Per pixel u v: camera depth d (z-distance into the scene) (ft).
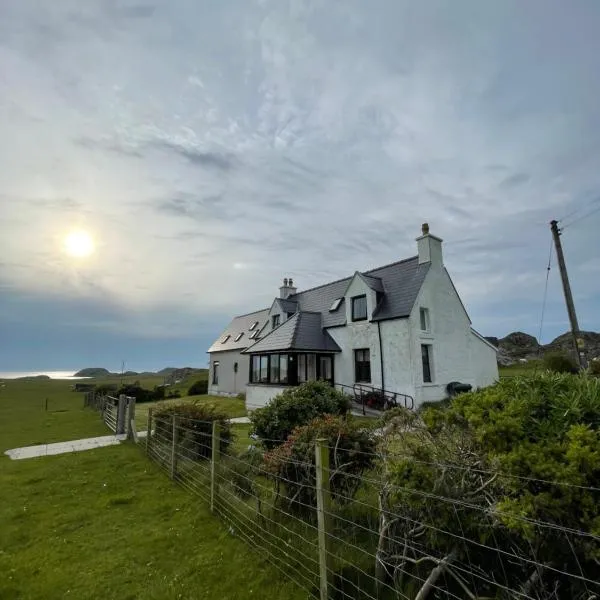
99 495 22.15
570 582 8.08
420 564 10.93
